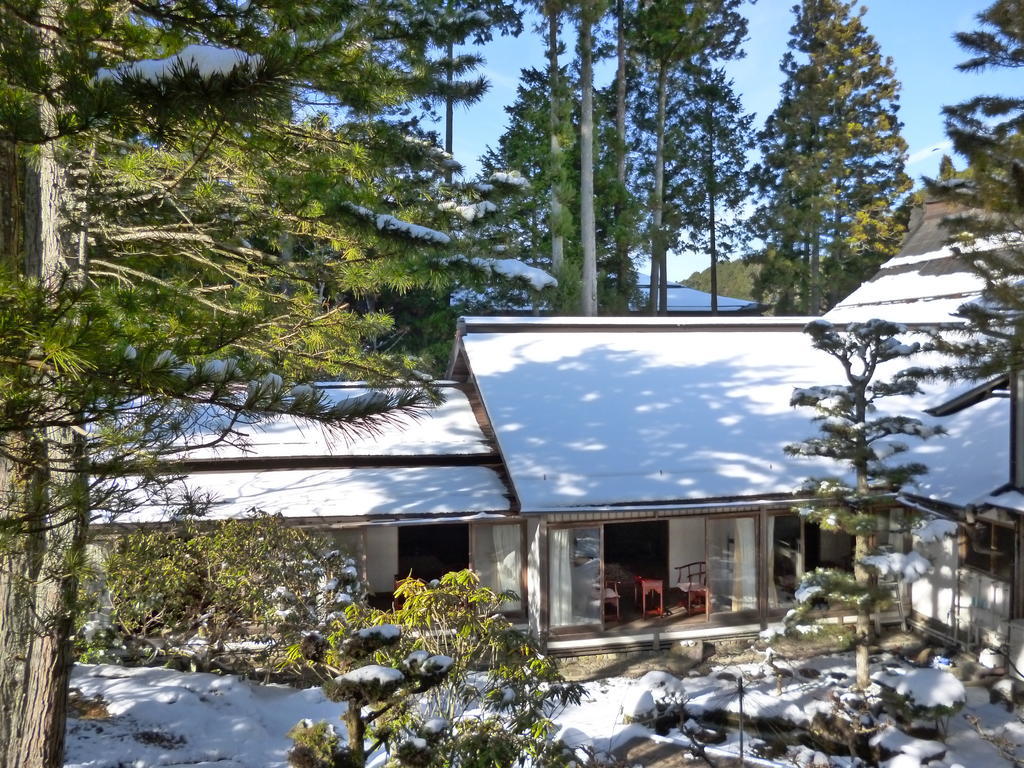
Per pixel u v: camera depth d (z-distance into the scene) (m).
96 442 5.30
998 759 9.87
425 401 6.00
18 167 7.05
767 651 13.74
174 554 10.86
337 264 10.70
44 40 5.38
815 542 16.09
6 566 6.31
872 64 42.50
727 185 41.09
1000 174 11.37
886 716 10.66
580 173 30.77
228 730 9.58
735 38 38.91
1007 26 11.27
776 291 44.12
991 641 12.83
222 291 10.58
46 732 6.63
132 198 8.67
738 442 15.12
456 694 7.45
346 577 11.64
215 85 4.59
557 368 17.48
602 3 25.81
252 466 15.16
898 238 43.19
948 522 12.63
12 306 3.82
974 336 11.55
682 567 14.80
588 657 13.67
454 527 18.83
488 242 11.01
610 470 13.98
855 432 11.05
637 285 37.81
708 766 9.59
